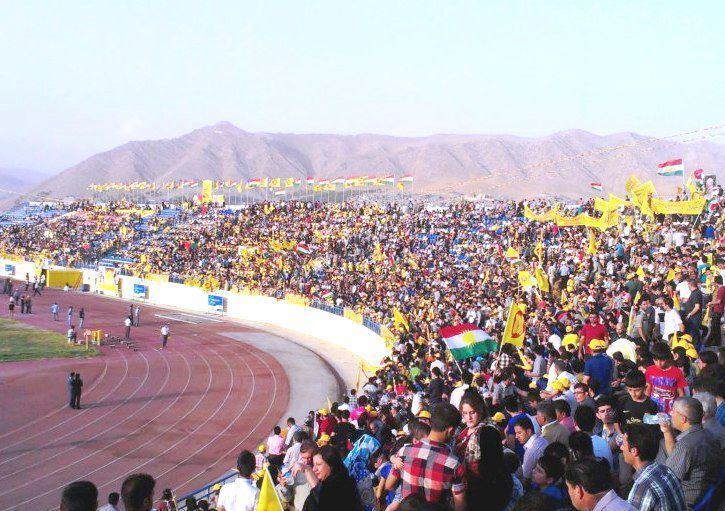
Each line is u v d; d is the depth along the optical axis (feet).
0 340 190.80
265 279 238.48
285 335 207.62
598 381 40.16
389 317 153.07
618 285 93.25
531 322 85.71
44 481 88.63
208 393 139.33
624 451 22.82
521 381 42.24
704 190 143.84
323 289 205.26
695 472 23.24
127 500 22.47
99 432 111.55
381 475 31.55
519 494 24.39
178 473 93.15
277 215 290.56
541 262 126.41
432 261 178.19
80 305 265.95
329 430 53.31
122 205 410.52
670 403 36.40
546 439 29.27
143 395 136.87
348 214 267.39
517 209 209.97
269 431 113.60
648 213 122.31
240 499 31.81
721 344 66.39
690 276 68.90
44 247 348.18
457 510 22.49
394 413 57.52
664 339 60.59
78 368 159.74
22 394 134.10
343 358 171.73
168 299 272.92
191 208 364.99
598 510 19.34
